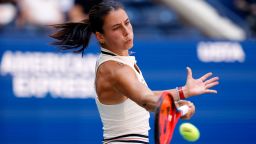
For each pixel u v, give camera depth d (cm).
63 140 2305
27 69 2294
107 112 1230
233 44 2380
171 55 2342
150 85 2327
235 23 2973
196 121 2359
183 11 2781
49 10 2762
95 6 1220
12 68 2289
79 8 2734
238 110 2383
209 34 2828
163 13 3106
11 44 2286
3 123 2281
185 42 2352
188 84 1120
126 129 1223
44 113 2300
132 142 1220
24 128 2289
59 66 2298
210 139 2364
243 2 3192
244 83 2386
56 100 2303
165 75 2328
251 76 2384
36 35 2716
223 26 2814
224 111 2377
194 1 2789
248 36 2938
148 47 2334
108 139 1247
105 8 1203
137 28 3028
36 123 2294
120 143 1227
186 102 1234
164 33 3012
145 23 3052
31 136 2292
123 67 1177
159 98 1023
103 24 1202
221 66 2375
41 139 2297
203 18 2775
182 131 1211
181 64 2347
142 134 1233
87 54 2298
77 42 1308
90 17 1230
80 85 2306
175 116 1158
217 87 2375
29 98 2295
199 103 2366
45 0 2773
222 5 3231
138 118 1227
